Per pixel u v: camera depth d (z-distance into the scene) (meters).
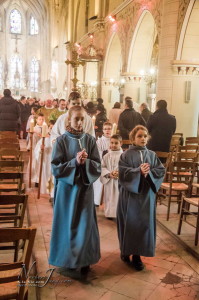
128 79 14.66
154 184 3.73
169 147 7.23
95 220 3.73
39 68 44.28
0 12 42.66
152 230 3.81
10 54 43.59
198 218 4.42
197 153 5.86
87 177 3.48
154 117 7.10
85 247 3.53
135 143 3.97
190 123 10.45
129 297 3.34
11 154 5.95
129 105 8.43
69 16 28.31
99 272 3.80
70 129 3.68
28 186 7.31
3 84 43.22
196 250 4.29
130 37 14.16
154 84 16.69
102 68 18.25
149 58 14.49
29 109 15.85
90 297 3.32
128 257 4.04
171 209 6.03
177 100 10.30
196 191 6.54
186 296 3.38
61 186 3.59
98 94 18.78
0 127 10.30
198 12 9.50
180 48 9.95
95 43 19.59
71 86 28.23
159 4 11.34
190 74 10.12
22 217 3.38
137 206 3.77
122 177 3.82
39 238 4.60
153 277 3.73
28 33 44.62
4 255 4.09
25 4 43.84
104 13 17.89
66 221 3.56
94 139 3.78
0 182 5.42
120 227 3.96
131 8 13.97
